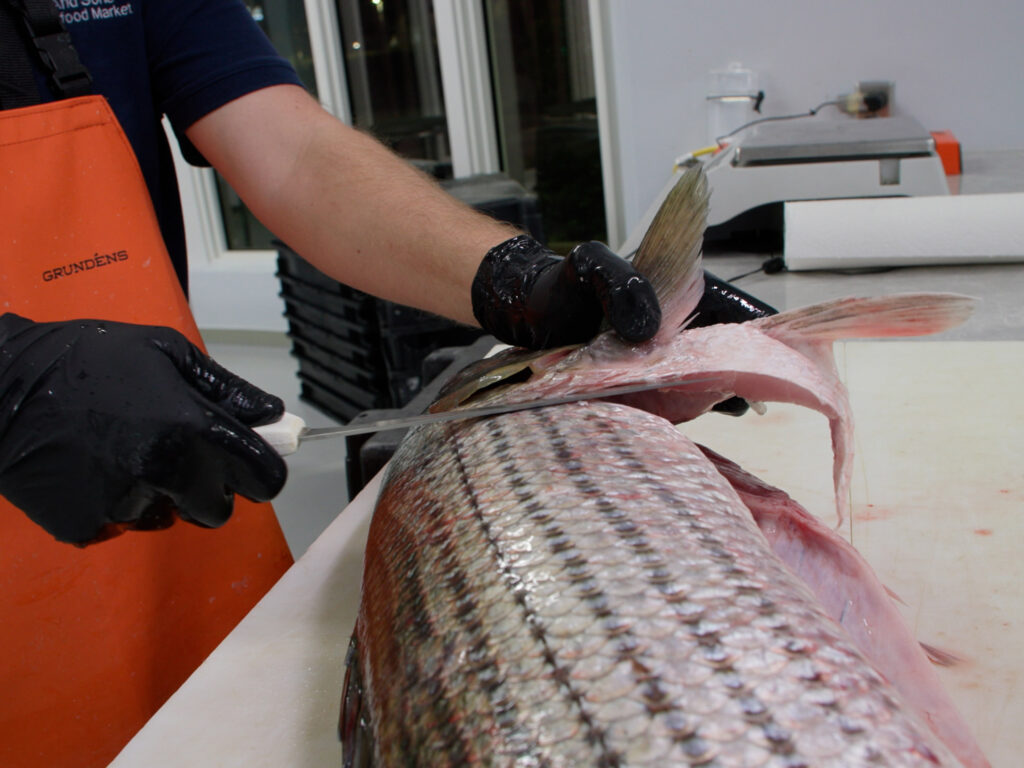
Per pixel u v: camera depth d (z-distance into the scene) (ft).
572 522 1.82
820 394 2.34
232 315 13.93
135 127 3.84
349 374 9.86
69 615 3.36
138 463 2.28
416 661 1.72
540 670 1.54
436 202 3.51
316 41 12.18
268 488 2.35
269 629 2.93
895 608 2.28
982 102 7.98
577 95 11.23
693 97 8.86
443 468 2.20
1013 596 2.68
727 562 1.72
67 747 3.44
